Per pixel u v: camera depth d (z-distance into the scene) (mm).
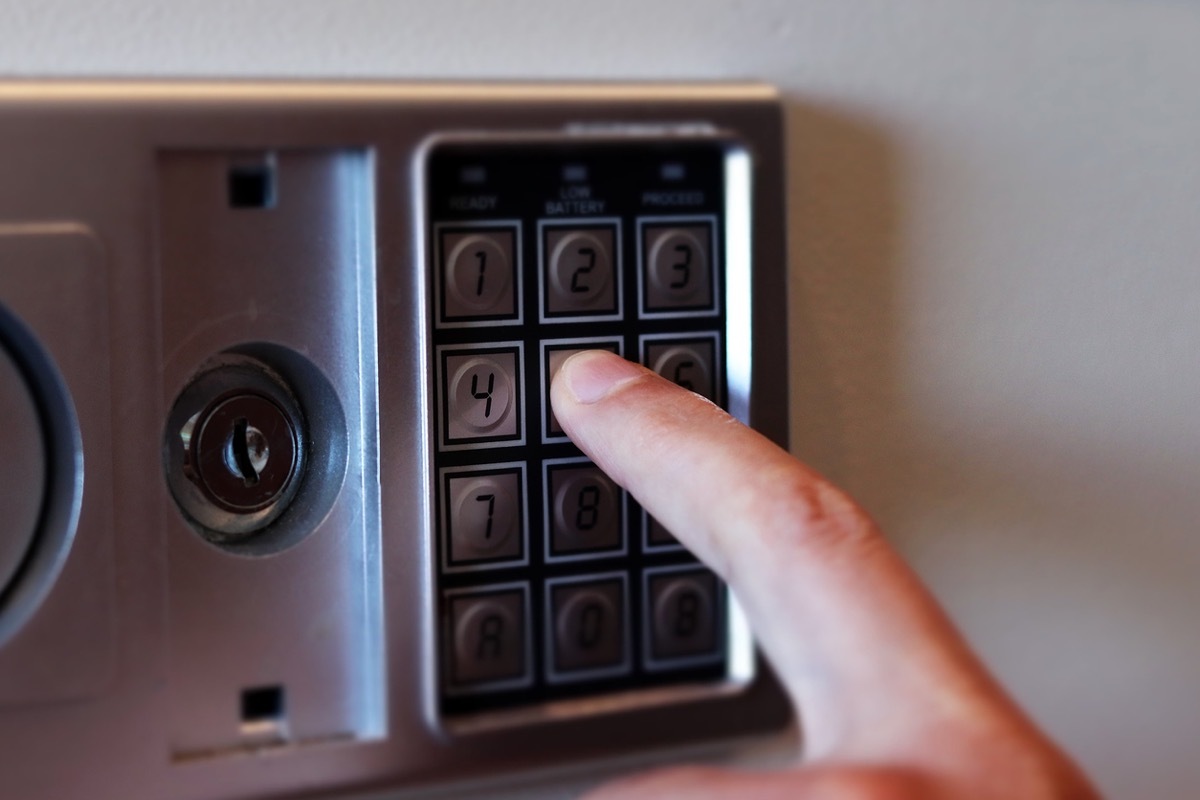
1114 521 421
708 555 314
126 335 317
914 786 244
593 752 363
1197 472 428
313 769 341
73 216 308
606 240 353
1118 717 432
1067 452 413
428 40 340
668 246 359
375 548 341
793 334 382
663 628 372
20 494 326
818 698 277
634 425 330
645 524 367
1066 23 396
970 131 392
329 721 349
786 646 288
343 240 336
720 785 272
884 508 396
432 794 356
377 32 336
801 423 385
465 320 343
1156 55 407
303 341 337
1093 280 409
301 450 355
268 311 333
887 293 389
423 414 336
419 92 330
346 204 335
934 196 390
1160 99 409
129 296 316
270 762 338
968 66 389
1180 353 421
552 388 351
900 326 392
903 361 393
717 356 365
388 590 340
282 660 345
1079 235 406
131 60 317
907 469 397
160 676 329
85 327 314
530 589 357
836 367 387
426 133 330
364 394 339
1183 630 435
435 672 345
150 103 309
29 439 324
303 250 333
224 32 323
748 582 299
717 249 364
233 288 330
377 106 326
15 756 317
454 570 350
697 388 364
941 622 275
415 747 346
